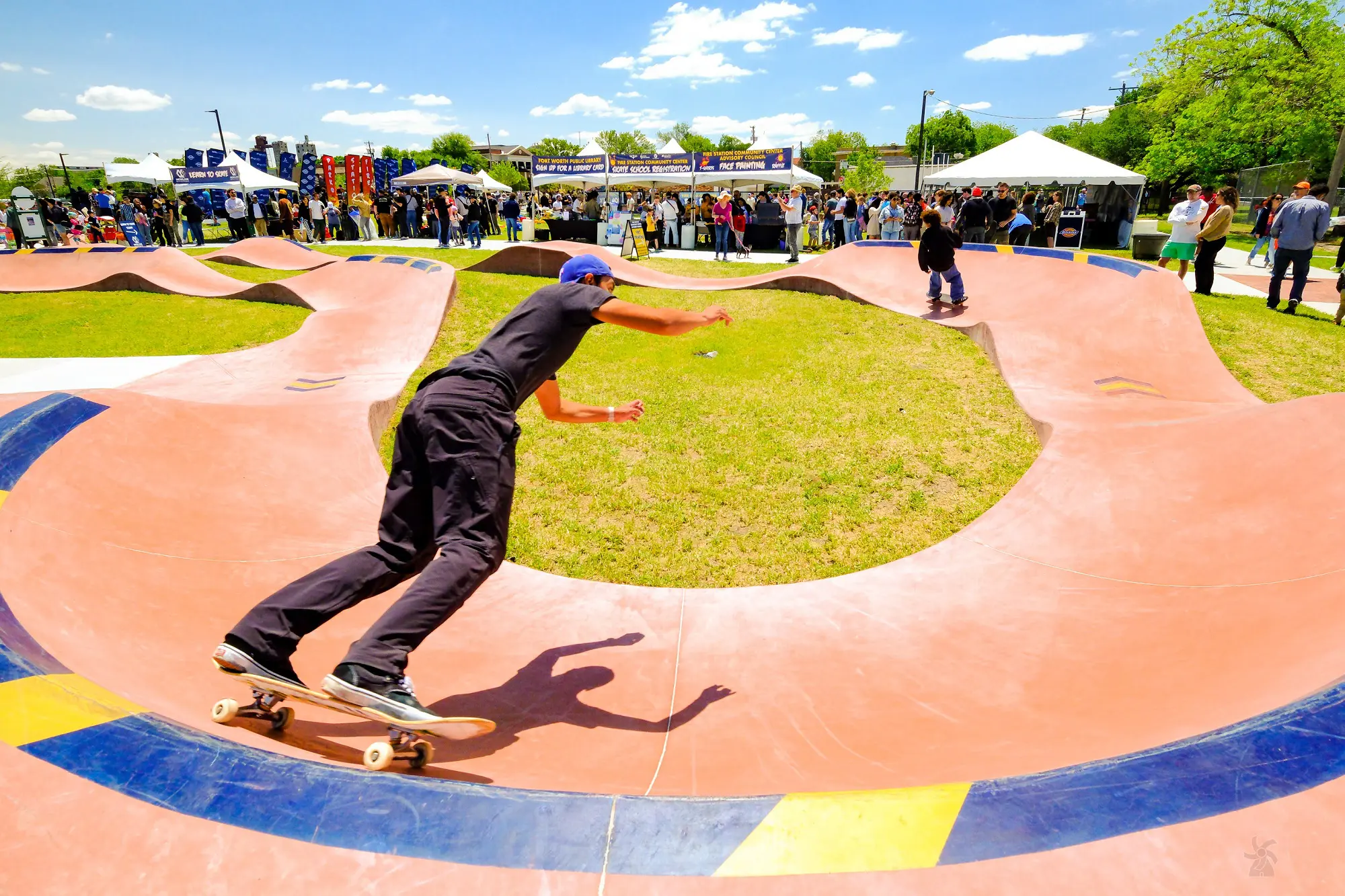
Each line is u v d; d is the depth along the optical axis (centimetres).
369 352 856
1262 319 906
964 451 589
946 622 333
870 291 1190
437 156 7762
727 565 448
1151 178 3269
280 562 347
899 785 193
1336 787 134
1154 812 133
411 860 129
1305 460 372
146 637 249
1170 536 363
